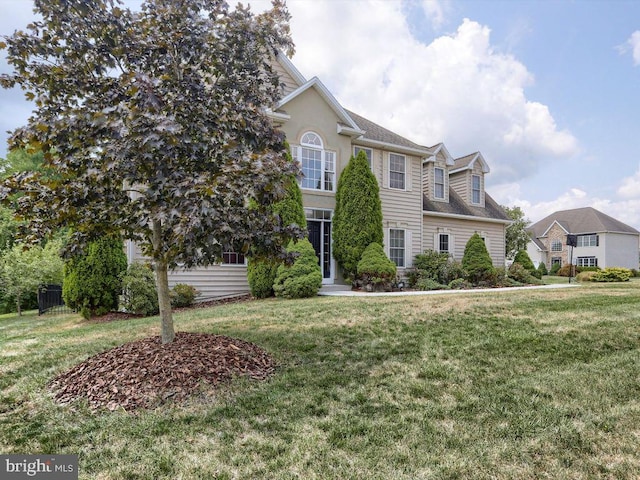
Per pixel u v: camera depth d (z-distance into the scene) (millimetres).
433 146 17312
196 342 4648
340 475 2451
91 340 6156
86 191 3594
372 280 11930
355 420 3191
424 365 4520
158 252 4086
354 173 12781
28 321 10547
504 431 3027
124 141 3270
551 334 5805
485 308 7703
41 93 4020
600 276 18500
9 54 3801
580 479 2439
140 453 2732
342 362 4621
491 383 4012
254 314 7629
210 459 2645
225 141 4082
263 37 4621
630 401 3617
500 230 19000
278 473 2479
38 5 3830
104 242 9336
